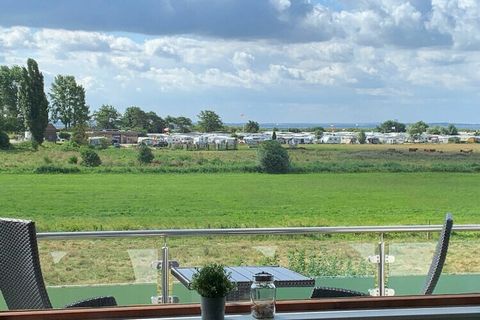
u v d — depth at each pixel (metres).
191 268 4.72
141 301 4.71
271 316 3.00
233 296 3.94
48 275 4.60
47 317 3.01
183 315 3.11
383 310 3.12
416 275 5.12
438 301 3.22
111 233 4.68
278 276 4.42
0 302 4.09
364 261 5.08
